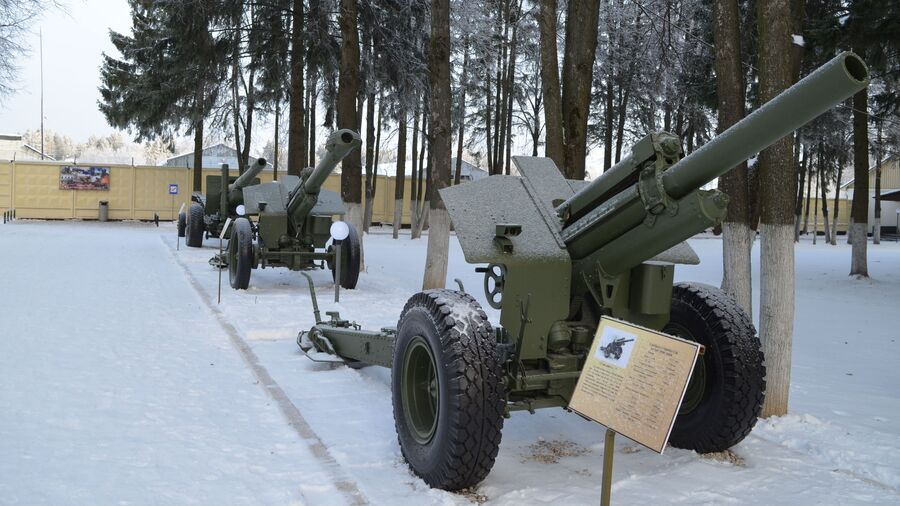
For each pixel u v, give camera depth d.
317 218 11.09
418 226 26.59
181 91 22.20
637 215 3.68
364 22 17.66
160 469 3.78
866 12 12.82
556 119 8.94
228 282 11.59
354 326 6.50
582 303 4.13
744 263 5.60
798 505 3.44
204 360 6.36
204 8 17.42
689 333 4.17
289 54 18.66
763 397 3.99
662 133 3.62
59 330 7.46
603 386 2.80
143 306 9.15
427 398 3.90
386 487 3.58
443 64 10.44
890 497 3.54
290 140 17.58
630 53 18.38
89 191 31.44
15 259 14.38
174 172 32.19
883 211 46.25
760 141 3.03
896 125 23.66
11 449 4.00
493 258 3.76
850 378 6.54
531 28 23.44
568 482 3.71
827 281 15.96
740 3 13.67
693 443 4.15
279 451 4.09
